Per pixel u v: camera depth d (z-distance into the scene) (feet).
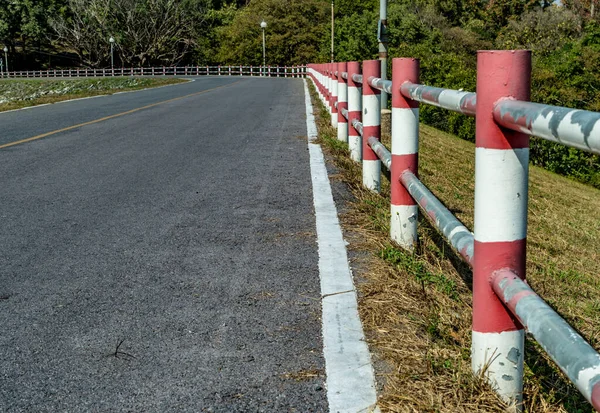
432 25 225.97
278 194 19.95
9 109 57.31
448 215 9.66
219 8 341.41
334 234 14.88
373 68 18.99
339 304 10.62
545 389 8.19
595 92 110.01
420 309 10.30
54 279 12.53
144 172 24.49
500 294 7.02
